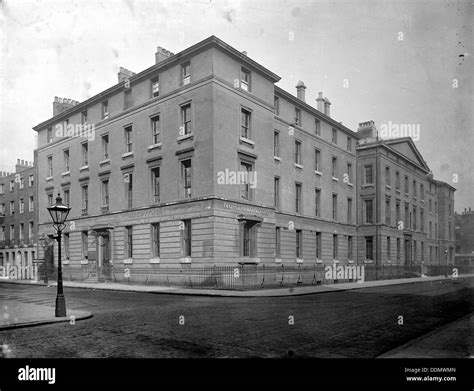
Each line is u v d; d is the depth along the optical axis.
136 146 31.19
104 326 11.23
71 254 36.38
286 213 33.50
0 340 9.35
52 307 15.49
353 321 11.93
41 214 40.72
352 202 43.25
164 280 27.86
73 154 37.31
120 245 31.61
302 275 31.41
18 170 49.88
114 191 32.81
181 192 27.72
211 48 26.41
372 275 37.41
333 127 42.03
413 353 7.39
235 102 27.84
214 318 12.61
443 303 16.98
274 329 10.55
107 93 33.84
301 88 39.56
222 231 25.80
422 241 40.47
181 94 28.03
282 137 34.12
